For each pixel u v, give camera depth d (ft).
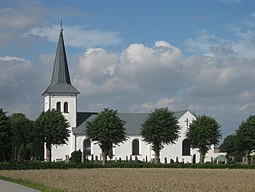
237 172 280.72
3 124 370.32
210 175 245.04
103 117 399.65
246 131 406.41
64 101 480.64
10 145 375.86
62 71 488.02
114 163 359.87
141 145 476.95
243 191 152.35
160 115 409.08
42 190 155.94
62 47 491.31
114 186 166.50
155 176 232.32
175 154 466.29
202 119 416.46
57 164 331.77
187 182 188.03
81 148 469.16
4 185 181.68
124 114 498.28
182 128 470.39
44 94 494.18
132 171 291.17
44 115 419.33
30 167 322.34
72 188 158.71
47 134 412.16
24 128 449.06
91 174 247.70
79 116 490.49
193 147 419.33
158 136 406.41
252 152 429.79
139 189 156.56
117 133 400.67
